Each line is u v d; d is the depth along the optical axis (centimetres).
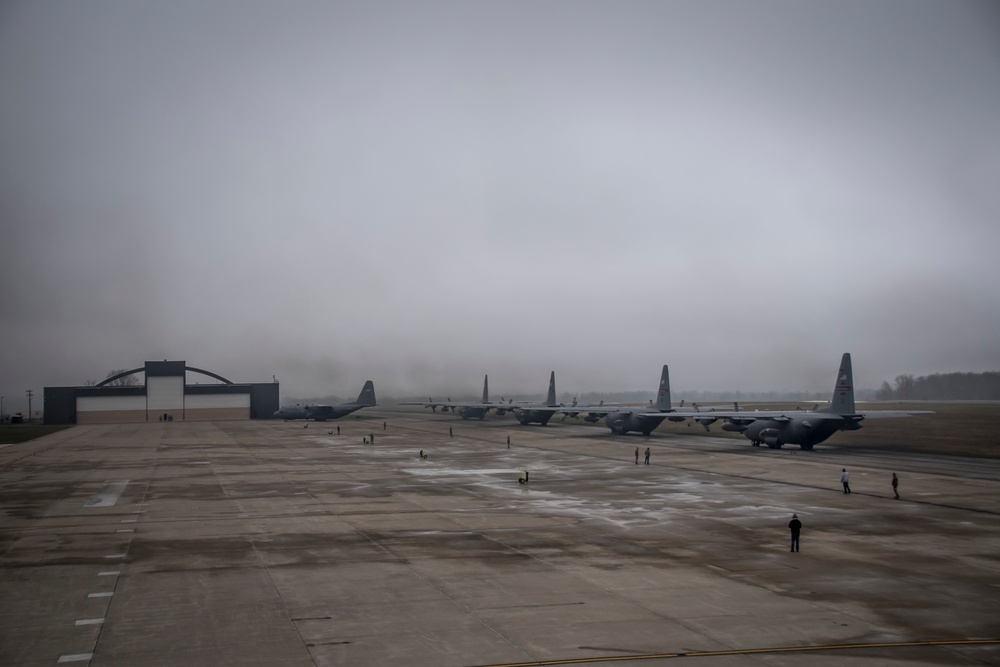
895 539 3869
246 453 9156
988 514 4616
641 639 2306
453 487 5956
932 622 2481
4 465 7756
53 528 4212
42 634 2353
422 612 2591
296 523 4366
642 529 4153
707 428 11994
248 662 2106
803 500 5188
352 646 2242
